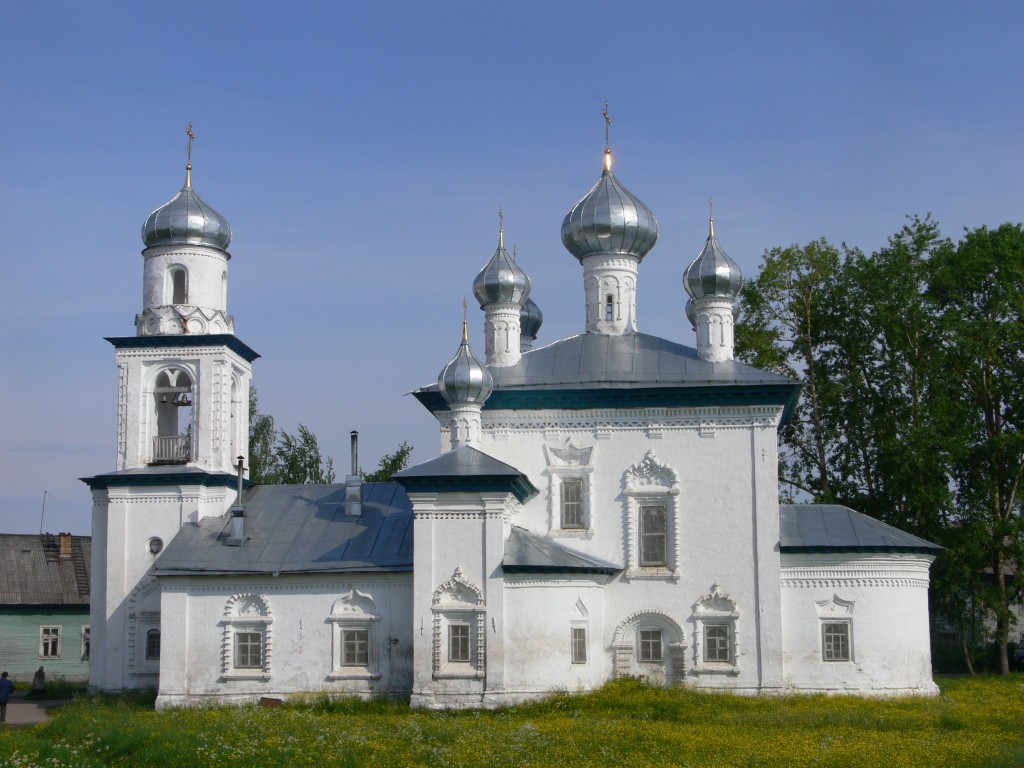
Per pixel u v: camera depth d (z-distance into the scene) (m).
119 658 48.56
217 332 51.06
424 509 43.03
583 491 46.50
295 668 44.50
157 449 50.47
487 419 47.22
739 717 36.94
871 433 64.00
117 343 50.53
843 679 44.81
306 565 44.94
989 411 64.00
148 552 48.94
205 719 36.47
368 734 32.72
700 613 45.03
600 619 45.03
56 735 33.53
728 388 45.66
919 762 28.30
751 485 45.59
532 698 41.66
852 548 45.25
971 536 59.97
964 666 66.50
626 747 30.58
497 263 49.97
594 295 51.16
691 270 48.72
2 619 66.56
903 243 64.56
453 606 42.44
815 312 66.31
